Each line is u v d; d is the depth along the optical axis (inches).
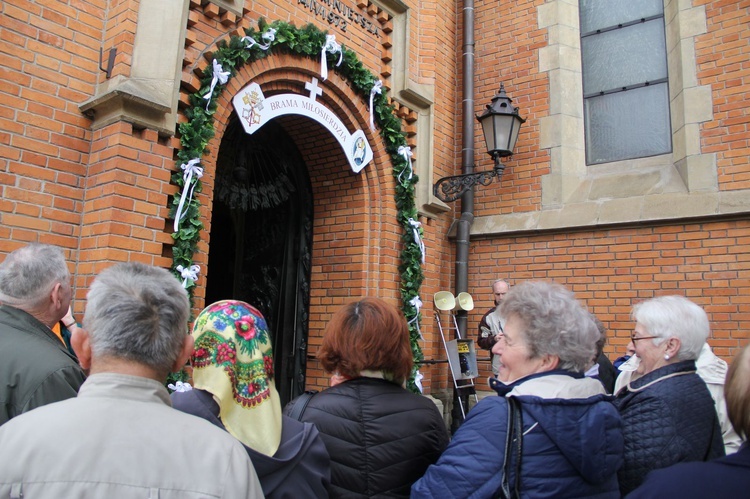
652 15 260.4
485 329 231.8
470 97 281.4
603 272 242.2
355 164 226.2
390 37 247.0
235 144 224.4
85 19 155.2
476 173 252.4
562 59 268.7
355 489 74.5
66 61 150.2
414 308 235.8
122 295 53.6
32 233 140.0
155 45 156.9
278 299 246.5
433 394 253.6
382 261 233.9
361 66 222.7
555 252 254.2
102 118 150.7
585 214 248.1
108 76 153.3
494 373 225.5
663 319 91.0
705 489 49.7
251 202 230.8
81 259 147.1
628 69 263.0
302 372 238.4
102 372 51.7
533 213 262.1
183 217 157.9
